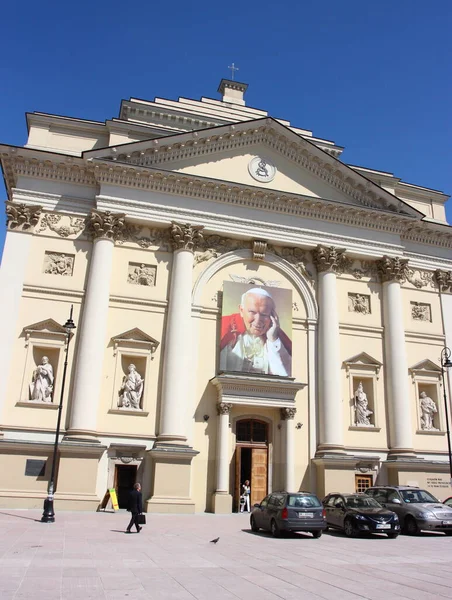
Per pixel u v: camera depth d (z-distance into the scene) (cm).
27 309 2536
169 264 2777
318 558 1284
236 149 3012
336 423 2738
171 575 1020
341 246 3053
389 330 3022
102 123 2933
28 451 2322
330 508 1920
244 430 2678
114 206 2714
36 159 2702
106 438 2444
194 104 3391
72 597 822
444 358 3134
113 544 1373
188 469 2431
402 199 3422
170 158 2861
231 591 907
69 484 2283
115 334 2598
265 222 2942
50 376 2462
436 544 1603
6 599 796
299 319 2923
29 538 1413
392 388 2930
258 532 1797
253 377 2623
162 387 2559
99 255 2623
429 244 3338
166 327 2670
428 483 2791
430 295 3250
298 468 2688
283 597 876
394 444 2848
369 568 1162
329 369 2819
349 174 3095
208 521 2102
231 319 2745
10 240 2606
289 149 3086
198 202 2856
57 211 2703
